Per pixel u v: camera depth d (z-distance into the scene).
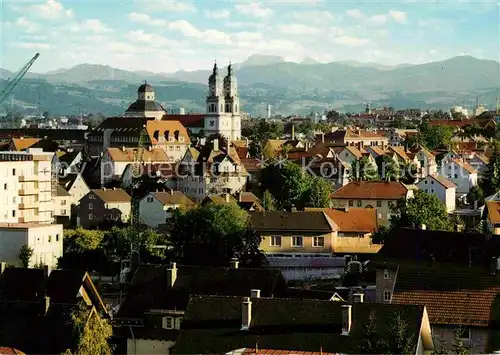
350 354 106.06
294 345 110.38
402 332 105.12
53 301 156.88
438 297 119.12
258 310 116.56
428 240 173.88
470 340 115.06
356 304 112.69
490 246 166.38
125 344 144.88
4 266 161.62
